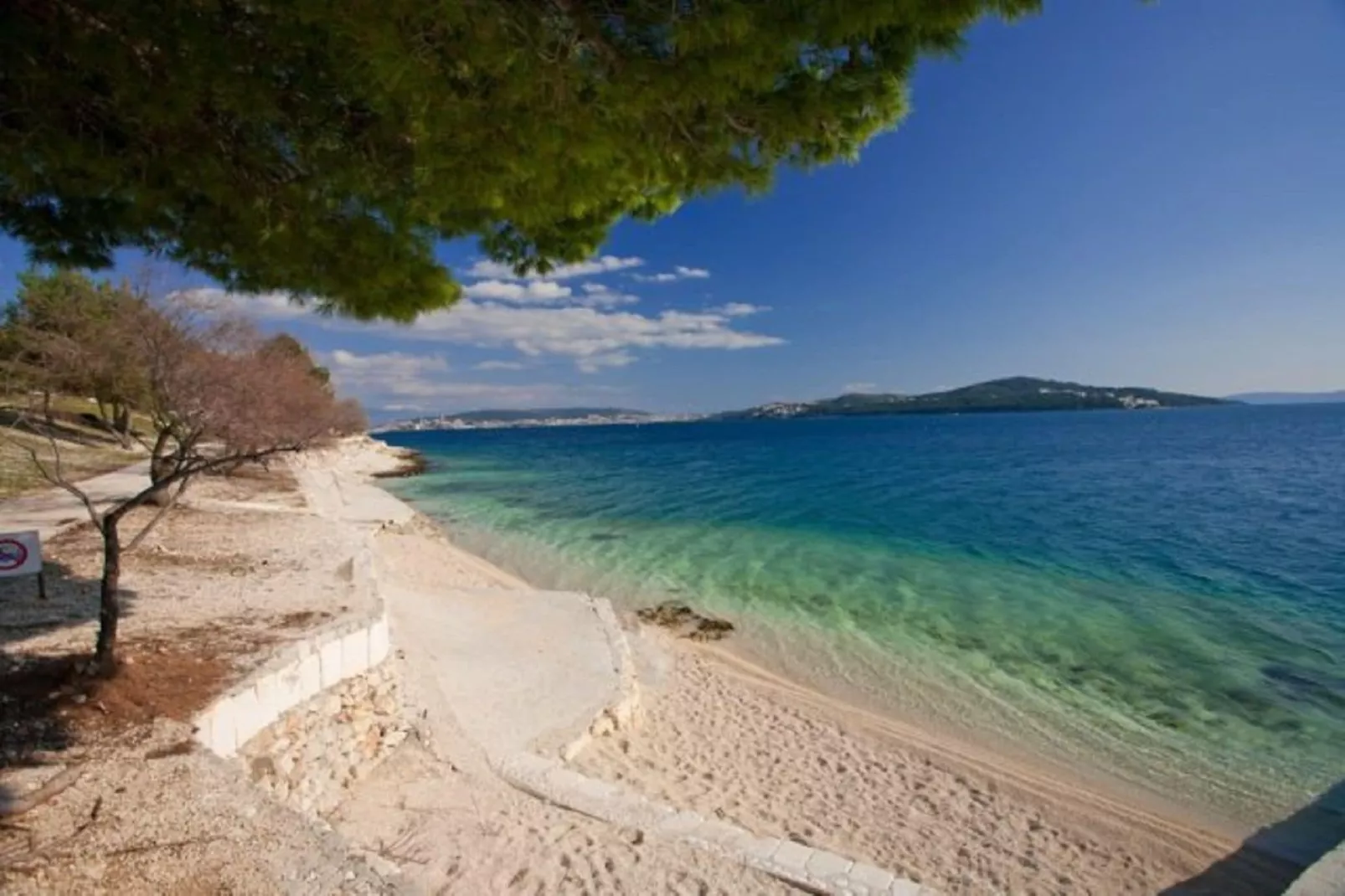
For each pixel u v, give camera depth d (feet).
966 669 36.96
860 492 114.52
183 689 17.85
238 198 12.27
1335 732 29.32
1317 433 275.18
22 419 32.86
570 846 17.75
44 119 11.20
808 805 23.67
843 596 50.70
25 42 10.27
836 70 10.96
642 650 38.60
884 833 22.27
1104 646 40.01
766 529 79.10
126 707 16.69
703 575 57.11
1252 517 84.28
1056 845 22.20
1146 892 20.29
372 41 8.85
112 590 18.08
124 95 10.73
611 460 212.02
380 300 14.29
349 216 13.41
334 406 92.89
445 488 127.24
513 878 16.42
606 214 15.92
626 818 19.21
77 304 50.80
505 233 16.02
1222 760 27.35
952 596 50.65
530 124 9.87
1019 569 59.00
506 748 23.61
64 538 39.58
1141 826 23.32
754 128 11.20
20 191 12.87
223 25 10.77
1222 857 21.81
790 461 188.75
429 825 18.66
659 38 9.86
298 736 19.29
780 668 37.19
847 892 16.43
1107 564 60.85
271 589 30.27
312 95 11.59
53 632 22.70
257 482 82.33
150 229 14.65
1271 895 20.35
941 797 24.75
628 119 10.46
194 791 13.96
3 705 16.46
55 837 12.27
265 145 12.42
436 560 58.08
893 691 34.30
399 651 29.35
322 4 8.93
